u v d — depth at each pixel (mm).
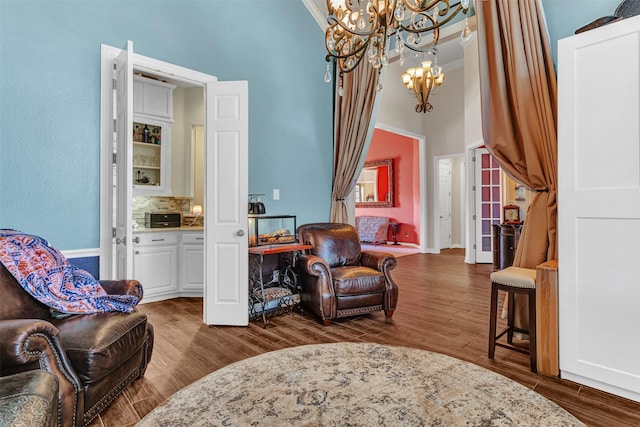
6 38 2326
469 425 994
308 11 4195
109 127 2740
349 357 1522
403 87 7059
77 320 1775
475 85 5746
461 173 8664
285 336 2818
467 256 6344
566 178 2016
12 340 1291
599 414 1718
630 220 1808
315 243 3545
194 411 1078
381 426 990
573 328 2004
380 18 2129
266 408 1095
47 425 967
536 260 2492
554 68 2529
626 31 1812
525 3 2492
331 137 4449
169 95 4473
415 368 1403
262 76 3742
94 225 2686
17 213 2371
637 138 1787
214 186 3113
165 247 3986
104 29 2738
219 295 3092
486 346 2580
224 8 3461
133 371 1937
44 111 2467
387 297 3213
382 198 8992
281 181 3896
